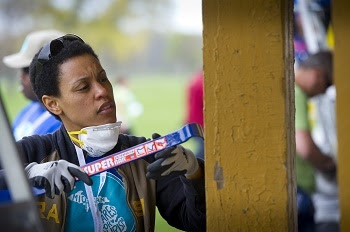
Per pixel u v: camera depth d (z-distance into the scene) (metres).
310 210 5.52
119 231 3.23
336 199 5.96
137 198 3.28
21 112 4.78
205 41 2.87
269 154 2.88
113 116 3.29
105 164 3.12
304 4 6.52
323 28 6.48
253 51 2.85
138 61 45.16
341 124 3.58
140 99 28.80
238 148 2.89
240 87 2.87
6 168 2.33
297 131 5.95
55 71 3.26
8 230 2.18
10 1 30.34
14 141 2.35
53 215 3.17
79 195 3.21
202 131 3.08
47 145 3.30
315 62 5.96
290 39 2.96
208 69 2.88
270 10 2.83
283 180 2.88
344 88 3.56
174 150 2.99
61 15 34.31
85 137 3.24
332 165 5.98
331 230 5.82
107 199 3.24
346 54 3.53
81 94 3.25
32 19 31.78
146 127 19.02
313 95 5.96
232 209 2.91
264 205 2.89
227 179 2.90
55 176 2.98
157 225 4.40
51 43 3.29
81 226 3.21
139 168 3.31
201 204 3.19
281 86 2.84
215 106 2.89
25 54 4.93
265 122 2.87
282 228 2.89
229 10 2.85
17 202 2.20
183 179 3.17
